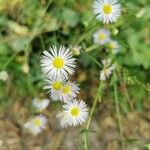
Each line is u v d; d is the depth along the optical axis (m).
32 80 0.28
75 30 0.28
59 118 0.28
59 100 0.27
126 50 0.28
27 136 0.30
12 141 0.29
